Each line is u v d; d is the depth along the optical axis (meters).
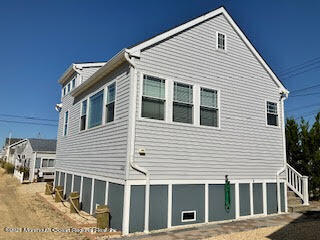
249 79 12.57
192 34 11.04
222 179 10.94
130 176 8.90
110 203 9.76
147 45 9.73
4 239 8.38
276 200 12.58
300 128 15.74
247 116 12.19
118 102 10.15
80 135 14.18
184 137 10.17
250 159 11.97
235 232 8.72
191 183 10.09
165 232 8.77
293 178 13.71
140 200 8.95
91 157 12.21
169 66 10.24
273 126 13.12
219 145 11.05
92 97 13.13
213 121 11.11
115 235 8.40
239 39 12.57
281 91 13.66
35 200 16.41
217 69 11.55
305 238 7.92
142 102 9.49
